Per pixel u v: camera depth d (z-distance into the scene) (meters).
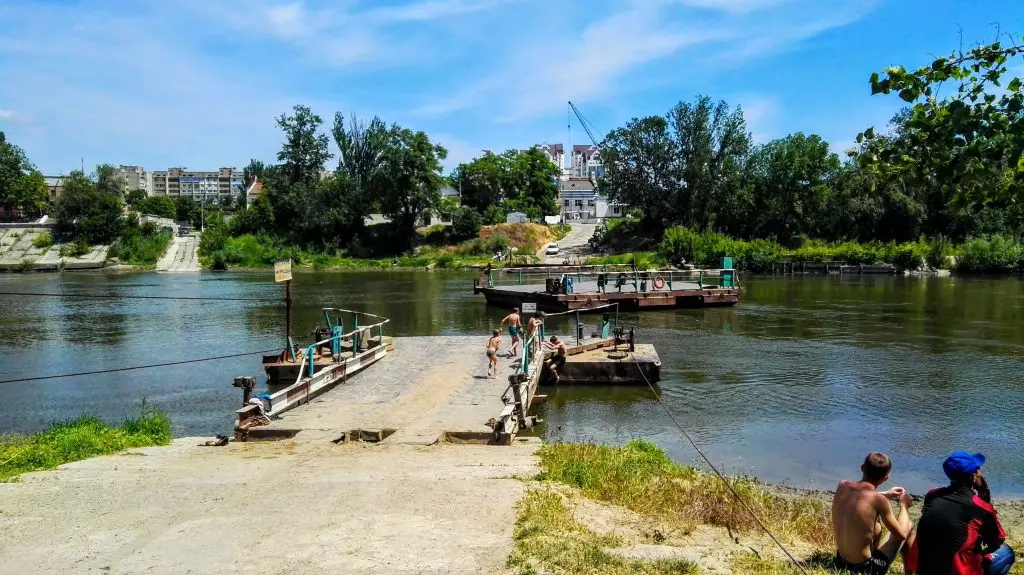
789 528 9.01
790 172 86.44
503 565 6.75
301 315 39.72
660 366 21.80
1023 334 30.31
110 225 95.62
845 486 6.91
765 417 17.81
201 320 37.56
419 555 7.01
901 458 14.57
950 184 6.88
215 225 100.31
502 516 8.23
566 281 40.53
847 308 40.84
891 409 18.39
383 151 97.06
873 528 6.65
